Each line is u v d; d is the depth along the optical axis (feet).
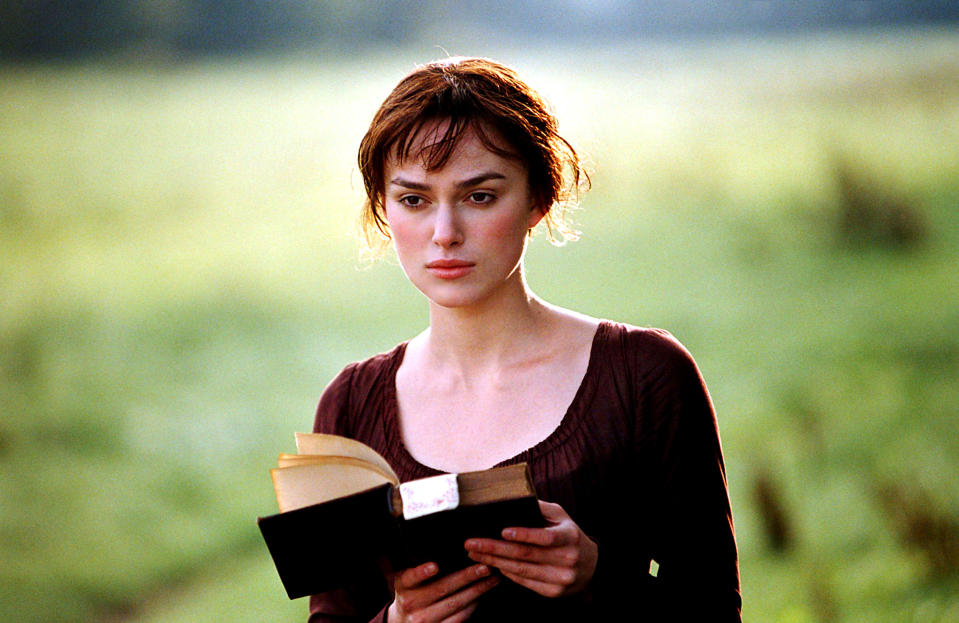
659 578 12.04
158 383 56.90
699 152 111.24
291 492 10.58
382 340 63.41
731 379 48.49
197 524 40.86
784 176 95.96
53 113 184.14
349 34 314.14
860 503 33.42
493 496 9.85
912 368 46.06
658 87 178.09
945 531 29.84
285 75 246.68
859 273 63.52
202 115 176.96
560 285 69.97
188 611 34.24
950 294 56.08
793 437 40.11
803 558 30.66
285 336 64.90
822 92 150.41
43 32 270.05
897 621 26.63
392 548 10.05
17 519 41.27
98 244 93.86
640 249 76.07
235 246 91.20
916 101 128.16
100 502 42.60
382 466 10.52
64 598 35.14
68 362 61.16
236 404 53.62
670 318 59.82
